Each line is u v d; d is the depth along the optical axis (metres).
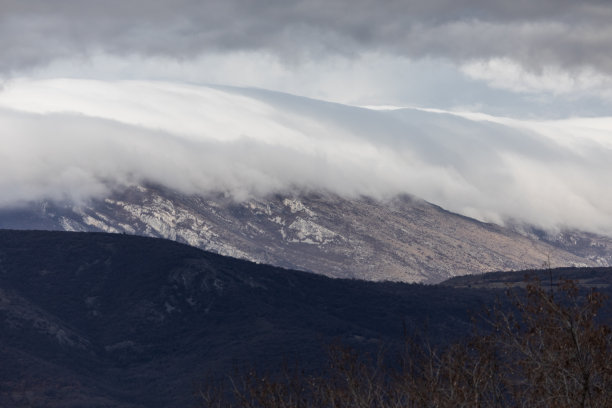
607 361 93.75
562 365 94.81
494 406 97.75
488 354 99.50
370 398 102.75
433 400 99.38
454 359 101.38
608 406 92.00
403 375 103.38
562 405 93.12
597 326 95.31
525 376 96.94
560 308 96.19
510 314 100.50
